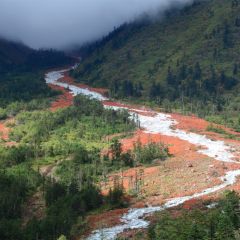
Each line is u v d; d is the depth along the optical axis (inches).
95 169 5684.1
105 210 4534.9
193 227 3009.4
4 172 5674.2
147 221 3976.4
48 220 4084.6
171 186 4968.0
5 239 4015.8
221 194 4293.8
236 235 2861.7
